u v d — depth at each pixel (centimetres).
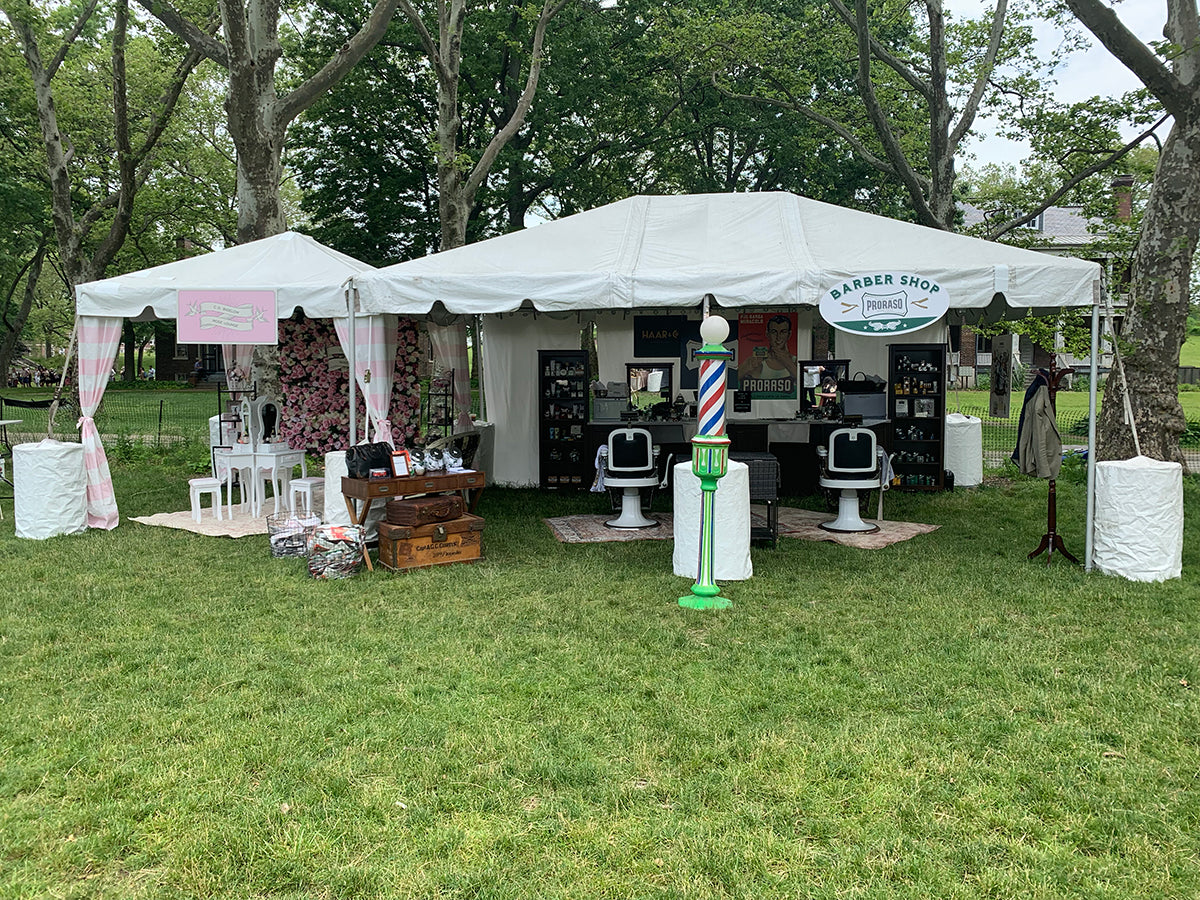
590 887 251
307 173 2200
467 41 1948
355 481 666
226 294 749
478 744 346
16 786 309
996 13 1366
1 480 1031
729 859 264
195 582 612
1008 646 465
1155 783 312
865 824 286
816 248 688
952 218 1446
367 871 258
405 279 700
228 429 928
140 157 1489
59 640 478
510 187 2128
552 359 1085
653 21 2061
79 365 802
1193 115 849
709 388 555
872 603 557
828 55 1712
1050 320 1023
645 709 382
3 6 1405
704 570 558
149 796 303
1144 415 927
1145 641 475
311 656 454
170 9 1114
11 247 2853
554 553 715
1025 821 286
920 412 1068
